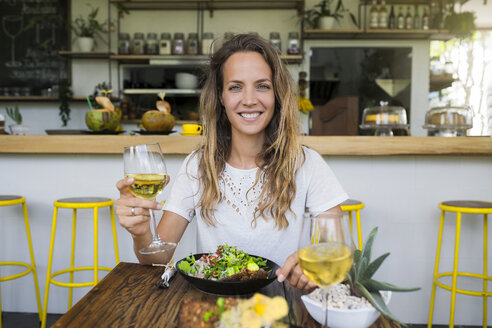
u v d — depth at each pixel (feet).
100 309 2.82
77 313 2.76
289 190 4.01
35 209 8.45
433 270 8.07
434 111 8.72
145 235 3.46
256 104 3.84
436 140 7.52
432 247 8.08
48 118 15.15
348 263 2.29
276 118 4.18
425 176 8.05
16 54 14.82
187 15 14.87
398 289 2.47
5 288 8.57
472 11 14.24
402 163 8.06
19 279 8.55
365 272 2.62
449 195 8.04
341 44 14.73
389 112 8.68
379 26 13.78
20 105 15.11
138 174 3.15
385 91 14.75
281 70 3.99
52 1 14.69
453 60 14.79
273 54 3.95
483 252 7.93
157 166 3.21
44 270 8.48
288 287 3.21
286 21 14.79
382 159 8.07
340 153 7.63
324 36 14.24
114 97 14.16
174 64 14.01
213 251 4.08
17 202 7.63
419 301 8.10
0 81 14.88
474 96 14.80
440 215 8.05
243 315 1.86
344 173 8.11
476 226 7.96
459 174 8.01
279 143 4.01
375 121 8.74
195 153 4.32
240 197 4.04
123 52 14.23
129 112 14.33
